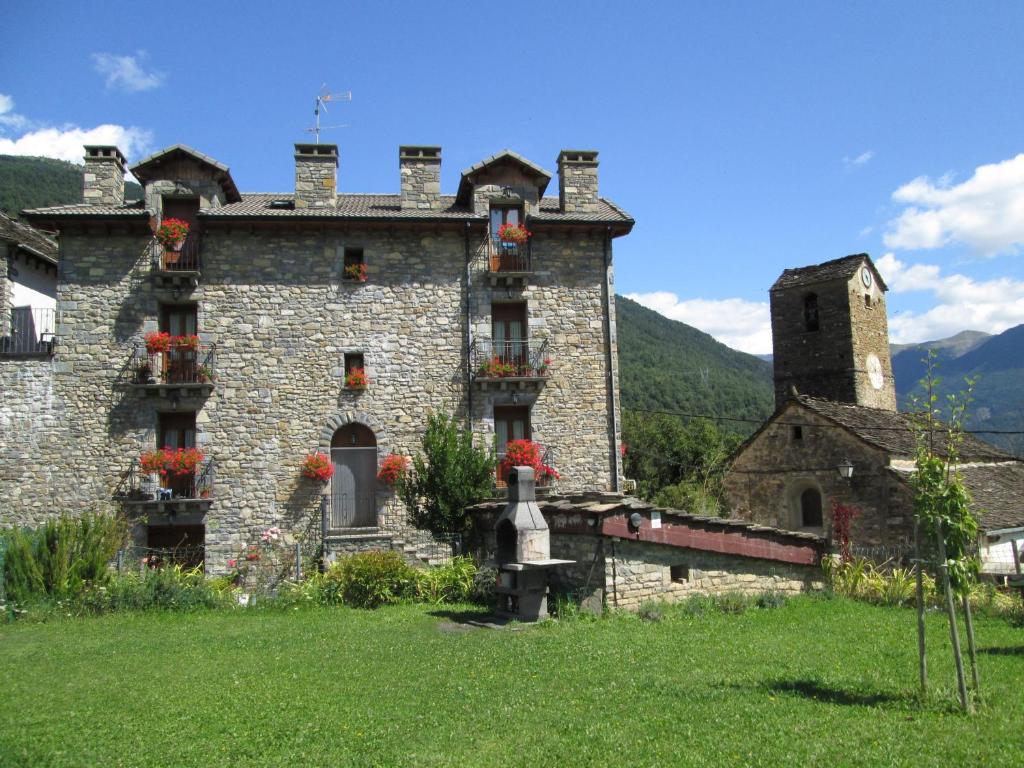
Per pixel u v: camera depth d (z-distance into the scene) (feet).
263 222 55.93
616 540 38.47
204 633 36.42
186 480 54.34
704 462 114.11
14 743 20.03
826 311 86.02
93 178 56.54
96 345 54.44
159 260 54.75
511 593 37.42
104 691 25.53
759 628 34.35
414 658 29.40
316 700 23.66
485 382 56.70
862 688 23.86
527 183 59.82
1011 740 18.51
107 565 47.60
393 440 56.24
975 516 22.66
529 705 22.38
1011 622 36.88
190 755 18.97
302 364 56.08
